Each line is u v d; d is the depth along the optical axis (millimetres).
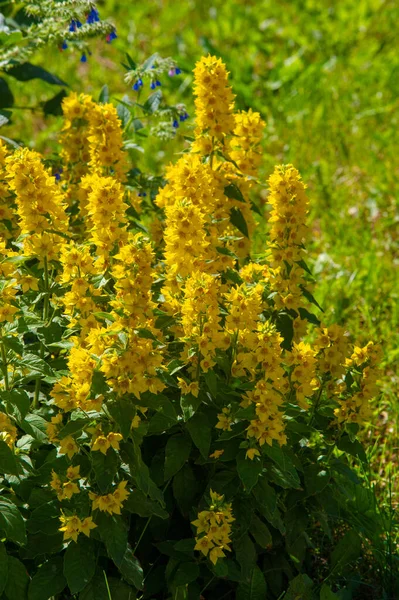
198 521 2441
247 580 2627
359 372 2750
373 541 3014
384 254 5113
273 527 2795
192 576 2537
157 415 2457
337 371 2762
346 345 2762
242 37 8219
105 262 2578
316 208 5523
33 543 2439
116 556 2352
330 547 3178
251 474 2439
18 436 2660
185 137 3146
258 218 5328
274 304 2924
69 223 3182
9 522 2311
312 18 8422
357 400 2729
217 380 2609
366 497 3127
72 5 3490
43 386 2811
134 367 2283
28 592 2396
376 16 8656
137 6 8797
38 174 2492
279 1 9062
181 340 2453
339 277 4727
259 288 2543
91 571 2387
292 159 6059
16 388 2535
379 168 5961
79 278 2475
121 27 8430
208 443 2494
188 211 2518
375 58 7809
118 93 6984
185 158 2797
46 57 7410
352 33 8125
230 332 2533
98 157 3197
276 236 2889
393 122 6613
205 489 2609
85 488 2432
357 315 4492
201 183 2738
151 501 2494
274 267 2904
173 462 2529
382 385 4062
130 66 3719
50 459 2477
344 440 2812
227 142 3225
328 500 2799
